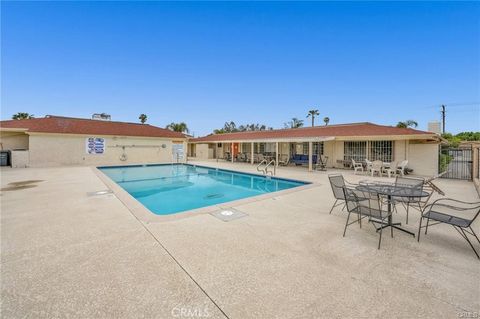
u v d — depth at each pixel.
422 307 2.52
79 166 19.41
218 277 3.06
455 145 16.69
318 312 2.43
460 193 9.05
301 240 4.33
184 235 4.50
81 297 2.64
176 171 19.98
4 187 9.62
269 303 2.56
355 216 5.85
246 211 6.21
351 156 18.92
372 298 2.66
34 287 2.82
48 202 7.09
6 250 3.83
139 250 3.84
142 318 2.32
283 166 20.98
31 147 18.70
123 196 7.81
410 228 5.04
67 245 4.03
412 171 15.72
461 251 3.91
